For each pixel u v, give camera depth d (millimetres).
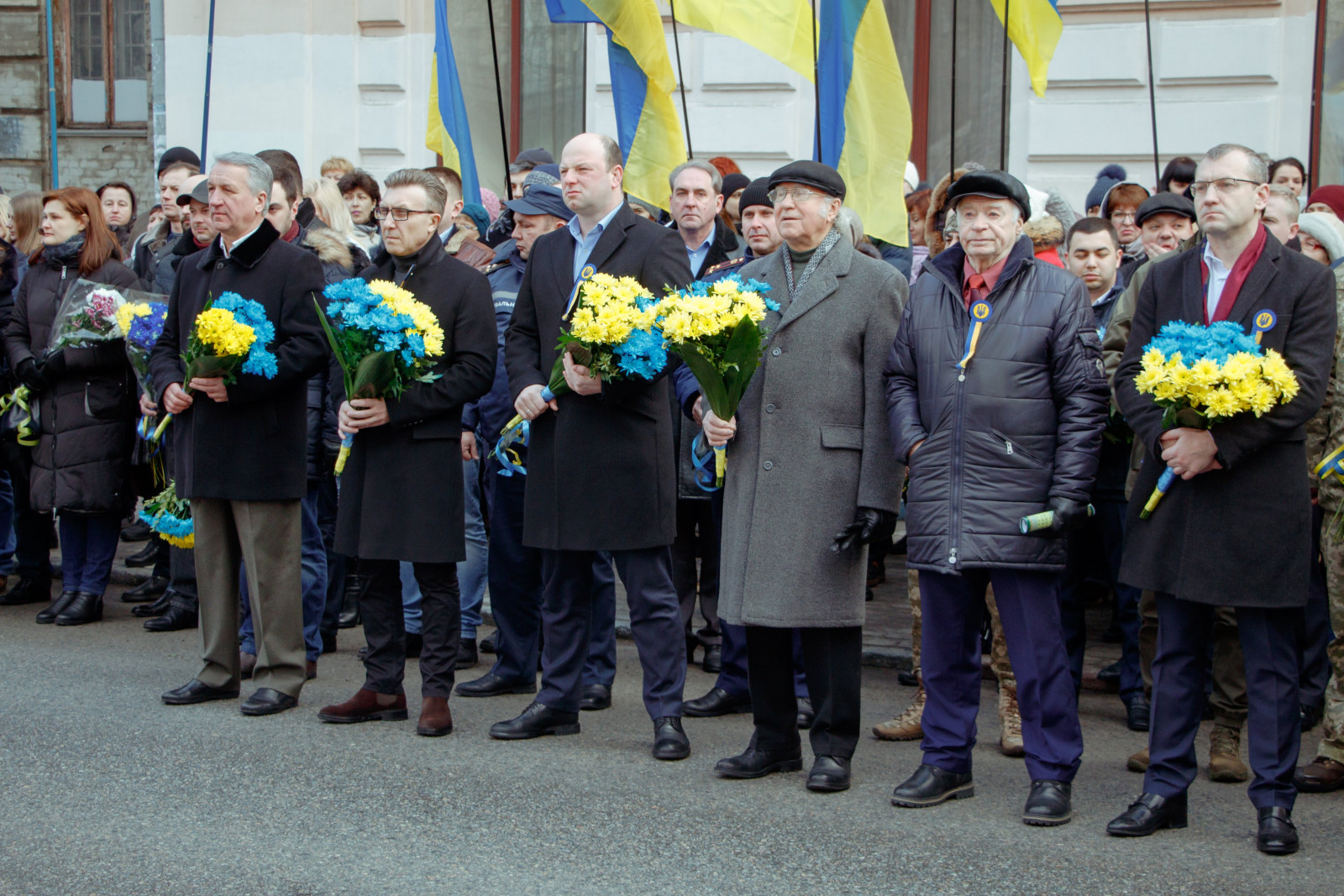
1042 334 4133
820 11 7703
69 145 14391
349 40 12102
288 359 5082
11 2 14219
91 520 6828
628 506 4723
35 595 7266
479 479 6113
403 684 5773
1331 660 4578
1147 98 9828
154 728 4957
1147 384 3857
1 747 4691
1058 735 4164
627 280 4523
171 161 8383
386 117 12055
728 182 7148
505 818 4090
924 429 4262
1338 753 4543
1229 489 3930
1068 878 3676
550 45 11781
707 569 6152
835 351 4398
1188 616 4051
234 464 5113
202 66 12469
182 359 5113
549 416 4840
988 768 4762
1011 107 10250
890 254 7590
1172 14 9711
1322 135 9344
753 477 4473
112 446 6699
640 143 7738
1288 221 5086
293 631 5270
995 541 4113
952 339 4219
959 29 10461
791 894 3547
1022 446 4141
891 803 4273
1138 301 4281
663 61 7723
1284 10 9445
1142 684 5348
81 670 5816
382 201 5043
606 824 4051
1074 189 10102
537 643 5668
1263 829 3924
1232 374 3734
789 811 4191
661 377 4801
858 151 7570
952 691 4316
